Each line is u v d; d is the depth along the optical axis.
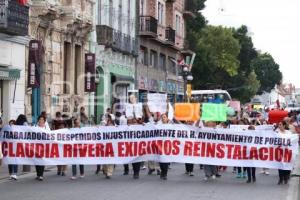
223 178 19.73
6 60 26.98
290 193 16.22
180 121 22.83
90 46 37.00
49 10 29.78
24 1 27.48
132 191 15.90
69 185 17.23
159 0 52.28
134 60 46.31
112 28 39.66
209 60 70.81
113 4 41.22
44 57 30.47
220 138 19.05
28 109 29.27
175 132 19.17
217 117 19.91
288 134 18.72
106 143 19.22
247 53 88.69
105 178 19.20
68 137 19.12
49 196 14.87
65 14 32.19
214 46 73.38
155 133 19.23
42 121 19.25
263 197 15.25
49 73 31.16
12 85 27.70
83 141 19.17
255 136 18.88
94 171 21.64
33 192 15.62
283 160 18.64
